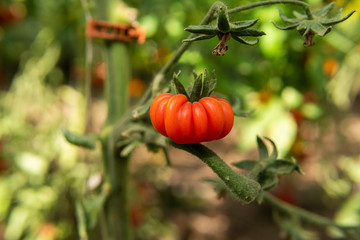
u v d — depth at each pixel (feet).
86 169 3.07
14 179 3.31
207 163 1.27
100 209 1.86
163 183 4.51
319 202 4.16
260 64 2.56
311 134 3.58
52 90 3.66
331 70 2.69
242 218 4.24
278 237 3.90
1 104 3.78
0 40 4.66
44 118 3.53
